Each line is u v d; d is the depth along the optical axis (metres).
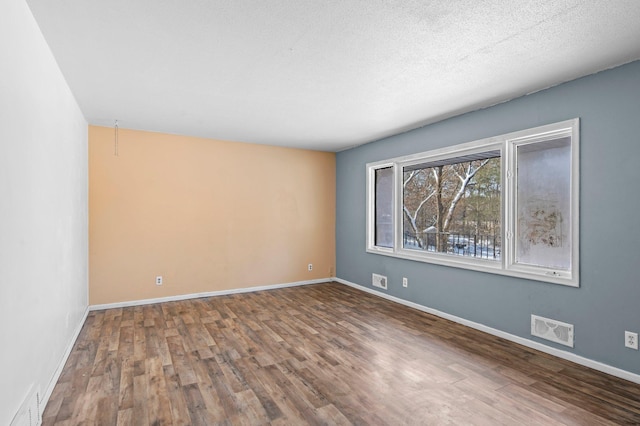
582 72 2.76
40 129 2.19
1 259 1.57
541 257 3.24
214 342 3.39
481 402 2.31
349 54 2.48
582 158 2.84
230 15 1.99
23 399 1.85
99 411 2.21
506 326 3.45
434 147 4.31
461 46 2.35
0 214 1.55
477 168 3.86
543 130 3.11
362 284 5.65
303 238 6.07
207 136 5.12
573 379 2.61
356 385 2.55
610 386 2.49
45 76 2.30
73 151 3.35
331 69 2.73
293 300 5.01
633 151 2.55
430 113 3.91
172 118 4.15
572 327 2.91
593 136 2.77
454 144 4.03
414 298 4.61
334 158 6.37
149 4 1.88
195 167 5.15
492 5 1.87
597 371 2.73
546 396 2.37
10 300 1.67
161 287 4.91
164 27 2.12
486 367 2.82
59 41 2.29
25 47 1.89
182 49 2.41
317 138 5.25
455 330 3.72
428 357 3.03
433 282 4.32
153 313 4.34
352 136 5.09
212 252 5.28
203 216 5.21
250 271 5.59
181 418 2.14
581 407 2.23
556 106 3.02
